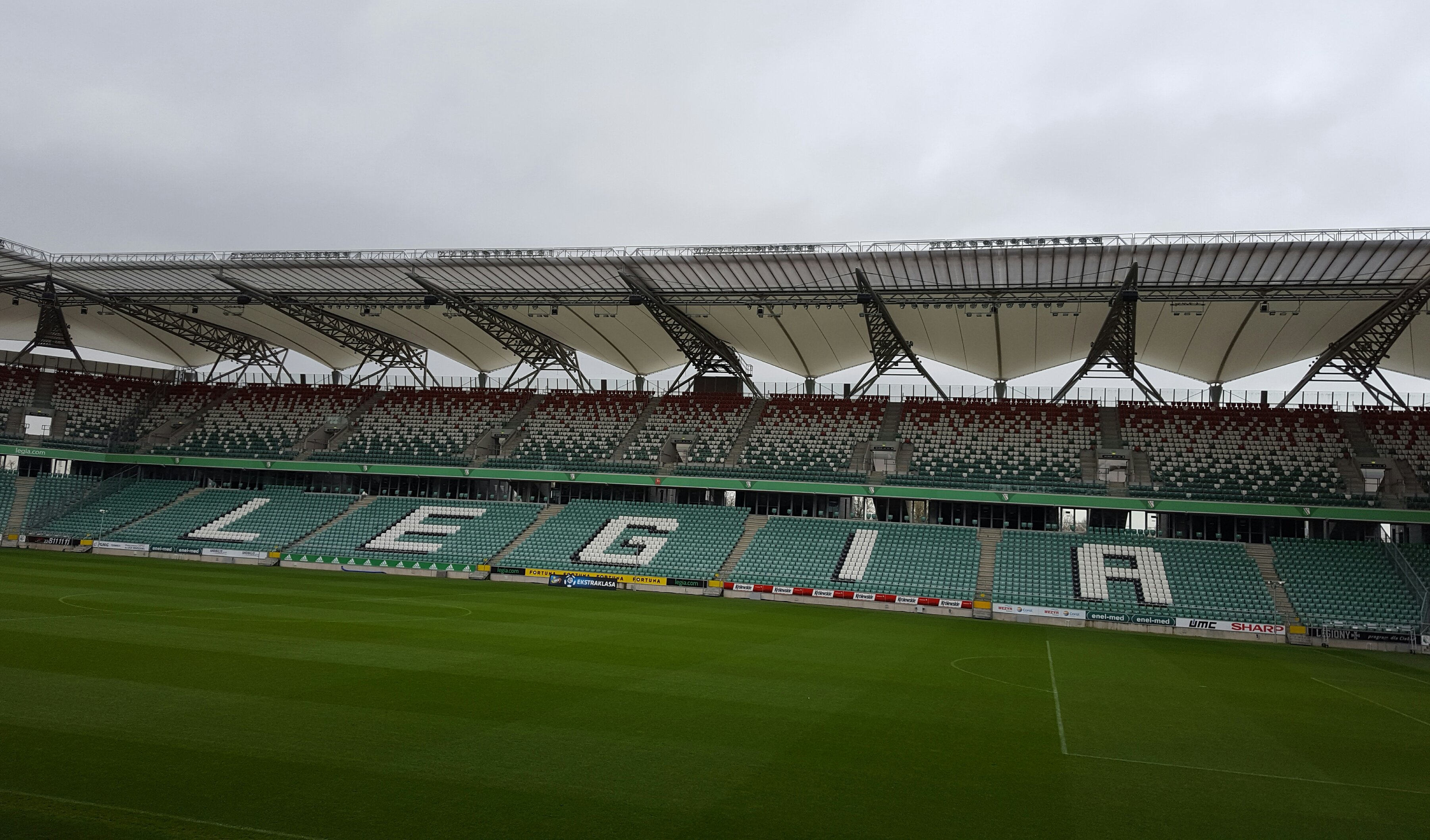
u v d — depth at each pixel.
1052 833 12.29
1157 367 56.78
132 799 12.05
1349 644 37.38
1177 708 21.42
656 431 61.91
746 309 50.56
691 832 11.76
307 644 25.12
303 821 11.51
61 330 63.47
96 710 16.62
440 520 57.69
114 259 49.66
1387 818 13.55
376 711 17.56
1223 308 44.47
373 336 64.25
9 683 18.52
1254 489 47.91
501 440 62.97
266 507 60.78
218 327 65.06
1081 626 40.28
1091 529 49.94
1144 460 52.12
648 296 48.84
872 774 14.73
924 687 22.67
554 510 57.88
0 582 36.66
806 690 21.69
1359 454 49.66
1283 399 54.31
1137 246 37.72
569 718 17.66
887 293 46.00
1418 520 43.25
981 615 42.34
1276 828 12.94
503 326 58.22
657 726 17.36
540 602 39.88
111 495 63.06
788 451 57.97
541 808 12.39
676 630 31.83
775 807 12.88
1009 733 17.97
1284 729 19.64
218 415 69.12
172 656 22.39
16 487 61.62
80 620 27.59
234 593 37.22
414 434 64.50
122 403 70.06
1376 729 20.06
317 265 47.88
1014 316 47.38
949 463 54.28
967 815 12.90
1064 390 57.22
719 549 51.34
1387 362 50.84
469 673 21.84
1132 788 14.60
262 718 16.62
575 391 68.00
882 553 48.97
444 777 13.61
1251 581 42.94
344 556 53.56
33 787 12.33
